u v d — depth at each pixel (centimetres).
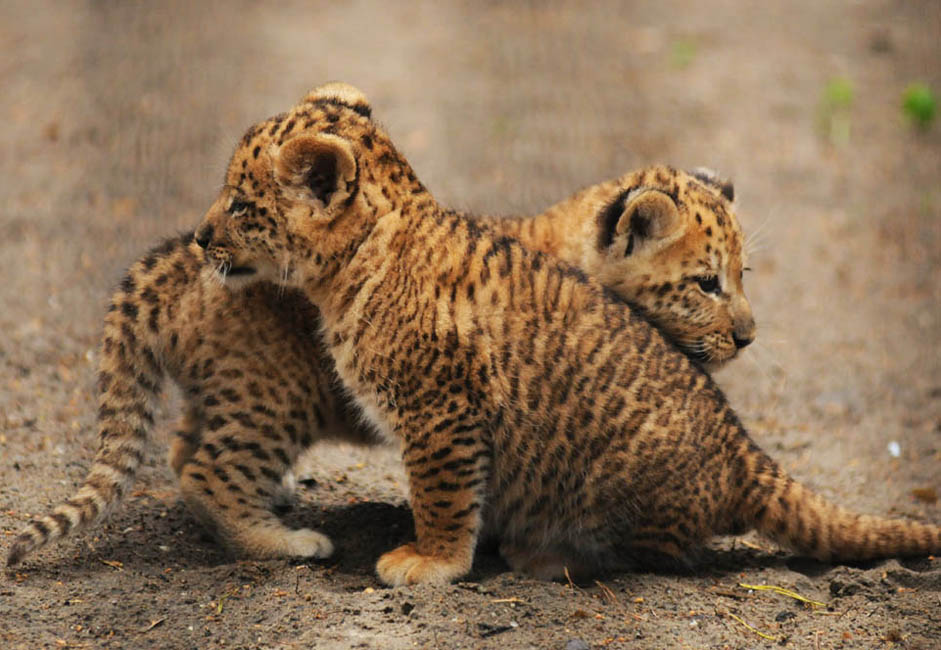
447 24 3147
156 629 900
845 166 2391
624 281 1150
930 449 1391
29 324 1532
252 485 1050
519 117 2484
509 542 1071
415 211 1020
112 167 2103
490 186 2086
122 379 1047
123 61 2694
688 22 3234
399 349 988
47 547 1031
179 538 1077
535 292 1018
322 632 893
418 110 2508
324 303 1025
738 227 1187
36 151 2177
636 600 976
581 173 2189
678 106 2631
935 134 2578
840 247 2031
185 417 1114
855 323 1758
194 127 2294
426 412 987
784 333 1719
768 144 2470
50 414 1305
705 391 1059
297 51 2842
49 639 876
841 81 2539
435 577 987
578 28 3136
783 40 3108
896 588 1012
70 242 1797
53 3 3178
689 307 1156
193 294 1050
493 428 1007
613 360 1020
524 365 1001
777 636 927
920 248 2033
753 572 1058
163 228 1853
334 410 1084
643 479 1023
